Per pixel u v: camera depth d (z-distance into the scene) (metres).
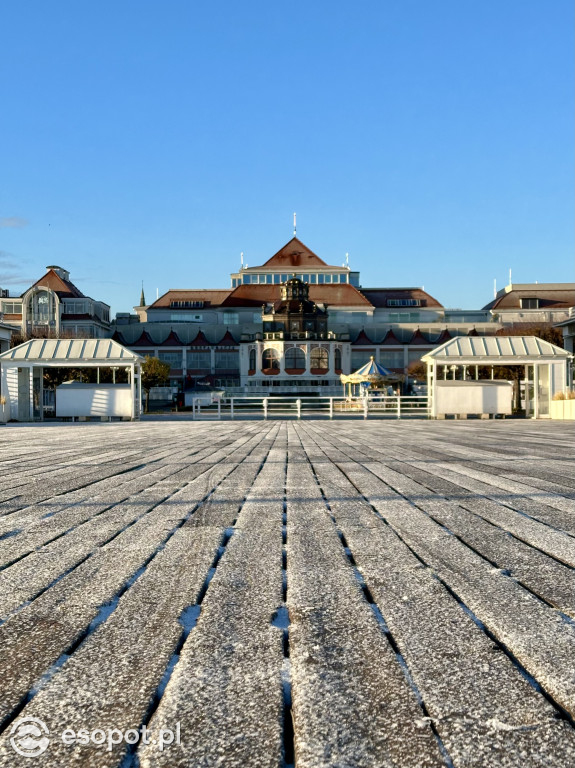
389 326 91.50
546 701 1.82
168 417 40.47
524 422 28.38
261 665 2.12
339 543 4.11
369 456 10.99
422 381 78.31
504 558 3.65
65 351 33.72
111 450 12.84
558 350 33.94
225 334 89.00
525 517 5.00
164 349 86.81
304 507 5.60
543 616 2.58
